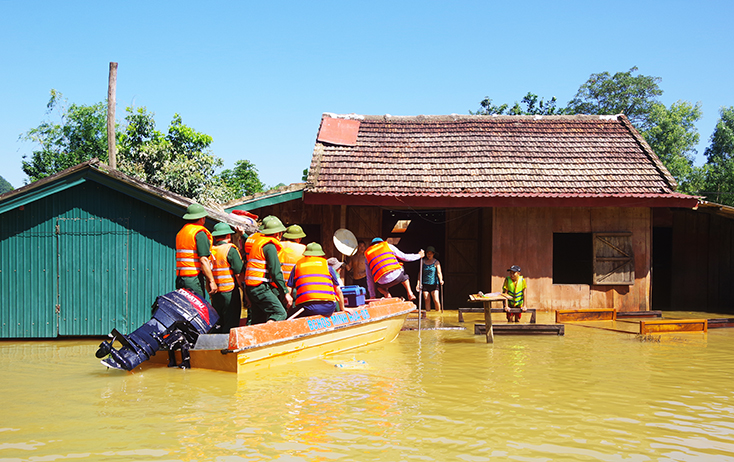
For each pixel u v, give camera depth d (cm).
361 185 1252
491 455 383
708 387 582
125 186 903
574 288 1276
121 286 919
